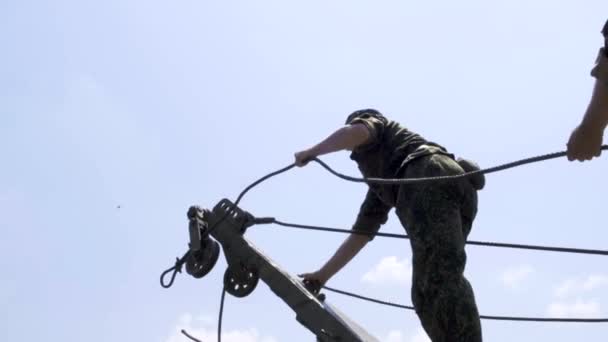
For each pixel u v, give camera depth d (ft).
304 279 22.31
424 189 17.63
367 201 22.07
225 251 21.31
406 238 19.77
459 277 16.72
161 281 22.88
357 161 19.81
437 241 16.99
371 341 19.61
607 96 11.28
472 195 18.10
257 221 21.13
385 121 19.66
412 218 17.57
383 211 21.89
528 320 21.02
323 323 19.38
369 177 19.60
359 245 22.09
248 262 20.90
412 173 18.11
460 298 16.46
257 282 20.68
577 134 11.81
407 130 19.44
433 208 17.38
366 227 21.99
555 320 20.94
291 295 19.95
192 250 21.57
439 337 16.51
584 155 11.94
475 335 16.31
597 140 11.73
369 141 19.21
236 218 21.33
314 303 19.60
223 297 21.29
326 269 22.34
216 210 21.80
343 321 19.53
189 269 22.00
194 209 21.71
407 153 18.81
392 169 18.89
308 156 18.97
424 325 16.93
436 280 16.69
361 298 22.58
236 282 20.99
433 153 18.30
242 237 21.16
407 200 17.88
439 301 16.51
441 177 16.38
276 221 21.21
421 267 17.03
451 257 16.84
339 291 22.71
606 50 11.26
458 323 16.30
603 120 11.46
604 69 11.23
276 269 20.45
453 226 17.21
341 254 22.25
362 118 19.54
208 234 21.66
